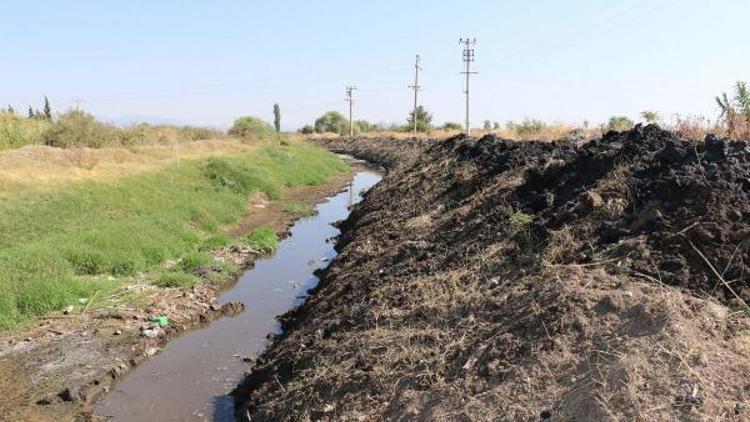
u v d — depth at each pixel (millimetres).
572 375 4090
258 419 5852
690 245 4836
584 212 6094
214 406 6781
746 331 4066
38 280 9688
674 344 3936
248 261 13078
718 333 4059
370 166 41656
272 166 28266
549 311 4668
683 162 6012
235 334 9008
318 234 16688
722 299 4434
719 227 4855
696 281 4590
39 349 8086
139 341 8430
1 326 8586
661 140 7121
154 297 10180
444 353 5031
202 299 10328
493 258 6391
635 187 6016
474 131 43938
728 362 3793
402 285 6891
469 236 7590
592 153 7676
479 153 13148
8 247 11797
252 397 6332
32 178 16203
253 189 22391
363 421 4789
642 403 3629
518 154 11062
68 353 7984
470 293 5848
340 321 6859
